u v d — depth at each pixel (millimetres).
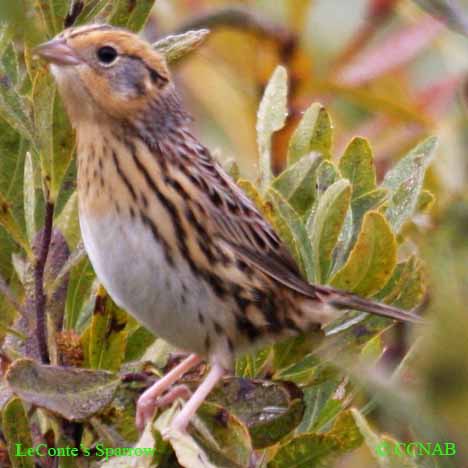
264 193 8078
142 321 7922
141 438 6016
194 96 11961
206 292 8078
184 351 8234
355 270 7117
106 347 7137
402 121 11312
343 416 6445
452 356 2582
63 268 6891
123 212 7828
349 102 12594
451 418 2623
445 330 2592
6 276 7512
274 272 8023
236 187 8281
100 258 7637
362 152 7746
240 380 7023
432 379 2605
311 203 7719
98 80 7918
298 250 7613
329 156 8070
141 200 7914
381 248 6996
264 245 8086
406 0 11750
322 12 12305
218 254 8102
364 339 7348
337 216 7258
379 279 7113
